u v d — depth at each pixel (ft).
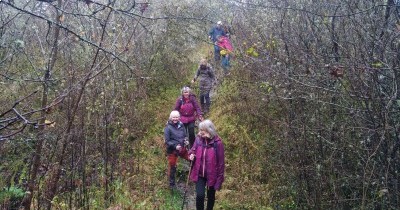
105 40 20.29
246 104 32.17
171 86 44.37
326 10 21.47
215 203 25.32
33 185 16.80
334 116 20.56
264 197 25.16
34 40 19.22
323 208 20.98
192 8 37.83
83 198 21.79
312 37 21.35
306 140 21.72
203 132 21.94
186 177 29.60
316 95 20.58
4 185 15.43
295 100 22.18
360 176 18.65
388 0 17.08
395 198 17.31
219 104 37.60
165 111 39.70
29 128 16.16
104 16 20.07
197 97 43.21
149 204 24.20
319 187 21.01
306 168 21.42
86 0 10.05
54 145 18.40
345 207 20.75
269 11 28.60
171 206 24.80
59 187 20.95
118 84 27.55
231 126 32.91
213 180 21.62
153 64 41.52
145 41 38.06
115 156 25.58
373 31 16.51
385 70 16.42
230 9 35.45
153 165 30.01
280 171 25.40
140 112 33.40
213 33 36.32
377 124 17.16
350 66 16.42
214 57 48.60
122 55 27.12
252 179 27.61
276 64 22.58
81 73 19.83
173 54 46.06
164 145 33.09
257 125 30.96
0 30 14.51
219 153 21.85
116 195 23.75
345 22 18.83
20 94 19.19
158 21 39.22
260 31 27.09
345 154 20.52
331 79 19.57
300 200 23.73
